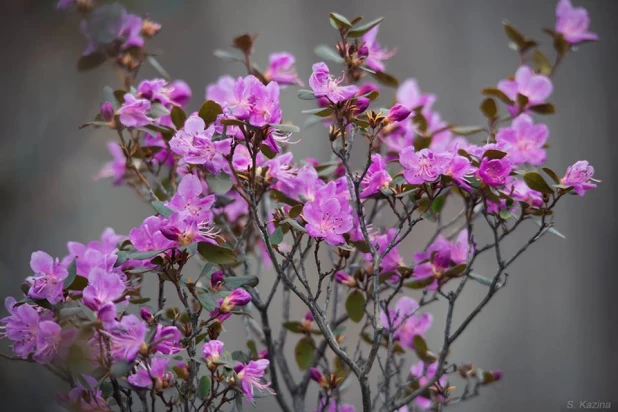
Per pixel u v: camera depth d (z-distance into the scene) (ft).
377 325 6.53
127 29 7.26
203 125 6.60
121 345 6.37
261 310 6.82
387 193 6.63
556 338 11.35
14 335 6.47
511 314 11.25
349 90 6.61
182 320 6.94
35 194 9.76
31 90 9.66
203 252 6.54
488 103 7.25
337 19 6.86
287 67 7.21
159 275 6.53
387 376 6.81
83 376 6.51
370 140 6.60
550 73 7.64
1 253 9.51
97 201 10.48
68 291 6.55
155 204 6.57
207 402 6.48
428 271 6.83
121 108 6.83
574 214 11.81
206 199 6.58
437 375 6.75
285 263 6.65
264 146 6.57
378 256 6.63
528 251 11.51
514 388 10.94
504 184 6.66
